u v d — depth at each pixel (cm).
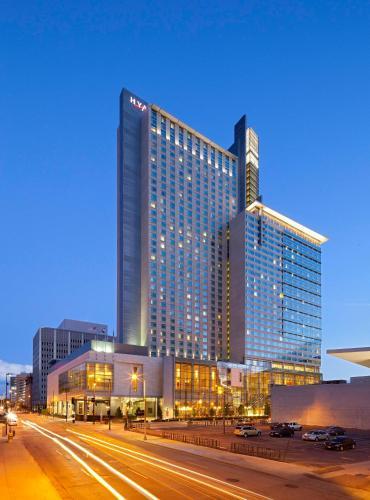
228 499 2398
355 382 7831
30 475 3103
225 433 6675
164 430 7431
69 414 13412
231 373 14938
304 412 7706
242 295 18662
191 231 18412
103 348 12962
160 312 16588
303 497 2486
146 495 2481
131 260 16750
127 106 18000
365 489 2725
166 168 18075
